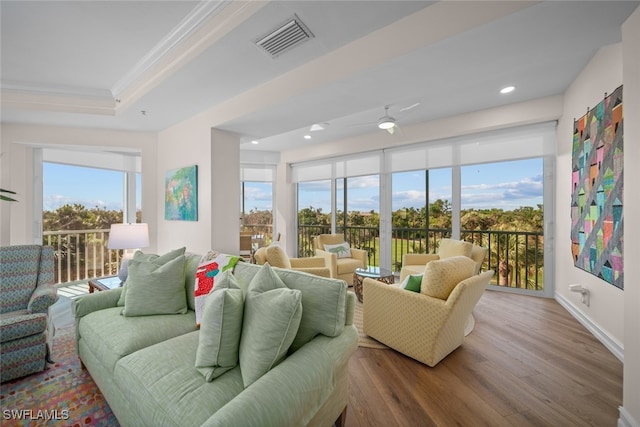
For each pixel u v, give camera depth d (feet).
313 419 4.05
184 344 5.12
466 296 6.75
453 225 14.32
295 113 9.65
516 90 10.45
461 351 7.67
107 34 7.47
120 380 4.59
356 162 17.48
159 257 7.75
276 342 4.11
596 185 8.24
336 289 4.85
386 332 7.88
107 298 7.20
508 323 9.46
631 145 4.69
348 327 5.14
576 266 9.65
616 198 7.27
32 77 9.75
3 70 9.25
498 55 6.39
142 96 9.91
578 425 5.08
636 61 4.59
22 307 7.86
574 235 9.79
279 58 7.68
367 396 5.90
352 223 18.39
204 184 11.43
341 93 8.18
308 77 7.97
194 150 11.90
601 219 7.98
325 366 4.13
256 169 20.67
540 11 4.99
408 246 15.99
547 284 12.09
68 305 11.51
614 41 5.90
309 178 19.80
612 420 5.18
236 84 9.14
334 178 18.57
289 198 20.71
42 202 13.19
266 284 4.99
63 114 11.09
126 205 16.65
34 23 6.93
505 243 13.28
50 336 7.54
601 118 7.94
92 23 7.00
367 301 8.41
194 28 7.20
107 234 16.10
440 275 6.83
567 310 10.52
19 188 12.38
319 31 6.62
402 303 7.45
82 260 15.25
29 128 12.14
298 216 21.13
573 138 9.82
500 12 5.17
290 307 4.17
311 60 7.85
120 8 6.50
